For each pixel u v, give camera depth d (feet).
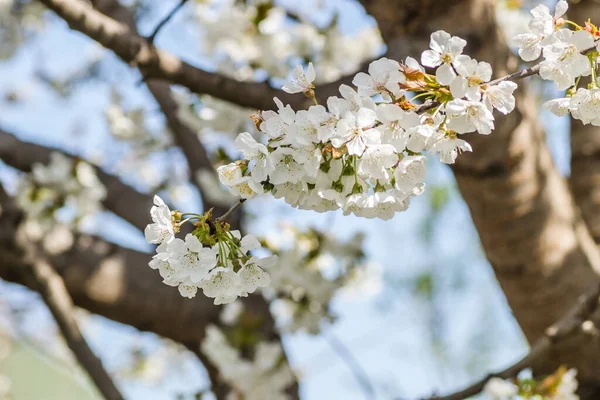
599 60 5.35
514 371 7.04
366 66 6.86
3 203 8.80
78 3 6.70
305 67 10.23
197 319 9.46
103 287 9.36
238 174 5.30
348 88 5.26
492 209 7.48
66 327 8.39
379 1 7.15
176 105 10.64
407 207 5.35
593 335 6.97
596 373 7.20
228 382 9.23
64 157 10.55
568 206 7.80
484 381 7.09
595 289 6.88
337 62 10.69
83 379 15.88
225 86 6.87
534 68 5.32
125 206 10.92
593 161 8.53
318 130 5.22
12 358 15.16
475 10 7.00
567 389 6.93
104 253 9.59
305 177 5.30
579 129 8.66
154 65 6.83
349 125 5.20
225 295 5.32
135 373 14.39
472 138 7.15
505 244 7.63
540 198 7.46
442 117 5.27
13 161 10.68
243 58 9.99
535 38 5.35
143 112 11.85
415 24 7.01
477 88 5.22
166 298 9.48
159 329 9.60
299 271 9.34
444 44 5.24
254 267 5.36
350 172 5.30
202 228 5.33
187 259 5.29
